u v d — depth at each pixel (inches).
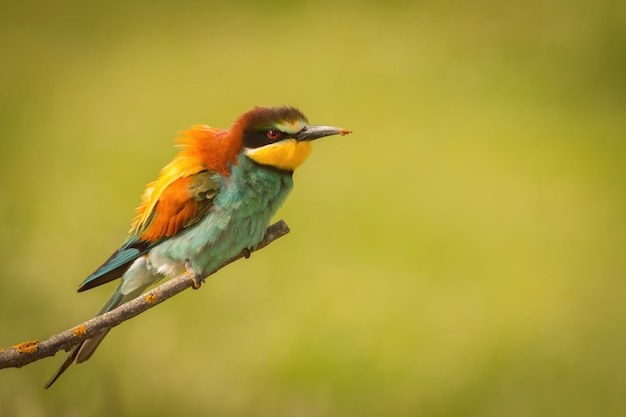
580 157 571.5
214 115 605.3
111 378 359.3
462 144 582.2
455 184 544.1
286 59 681.0
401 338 434.0
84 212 499.8
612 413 404.2
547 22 730.8
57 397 343.9
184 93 639.8
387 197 526.3
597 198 529.7
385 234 499.5
